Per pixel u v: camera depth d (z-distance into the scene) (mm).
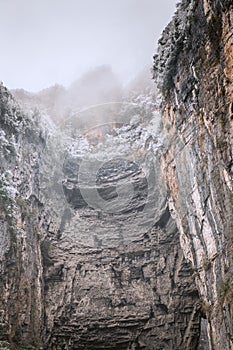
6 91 20625
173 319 21531
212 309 15672
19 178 19969
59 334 20875
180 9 15953
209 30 13445
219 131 13375
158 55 17891
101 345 21594
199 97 15109
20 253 18266
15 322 17141
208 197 15398
